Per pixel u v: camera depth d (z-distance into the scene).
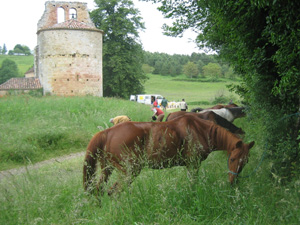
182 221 3.93
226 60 8.77
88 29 35.09
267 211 4.12
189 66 133.88
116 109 18.61
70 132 12.32
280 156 5.46
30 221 3.98
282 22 4.57
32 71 58.69
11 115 14.71
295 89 4.95
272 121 5.74
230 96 38.44
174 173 5.07
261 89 5.91
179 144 5.12
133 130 4.96
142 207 4.21
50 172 7.24
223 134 5.18
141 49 47.22
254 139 6.58
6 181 5.44
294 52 4.62
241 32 5.58
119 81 44.97
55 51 34.59
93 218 4.20
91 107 18.48
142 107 21.38
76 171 7.68
